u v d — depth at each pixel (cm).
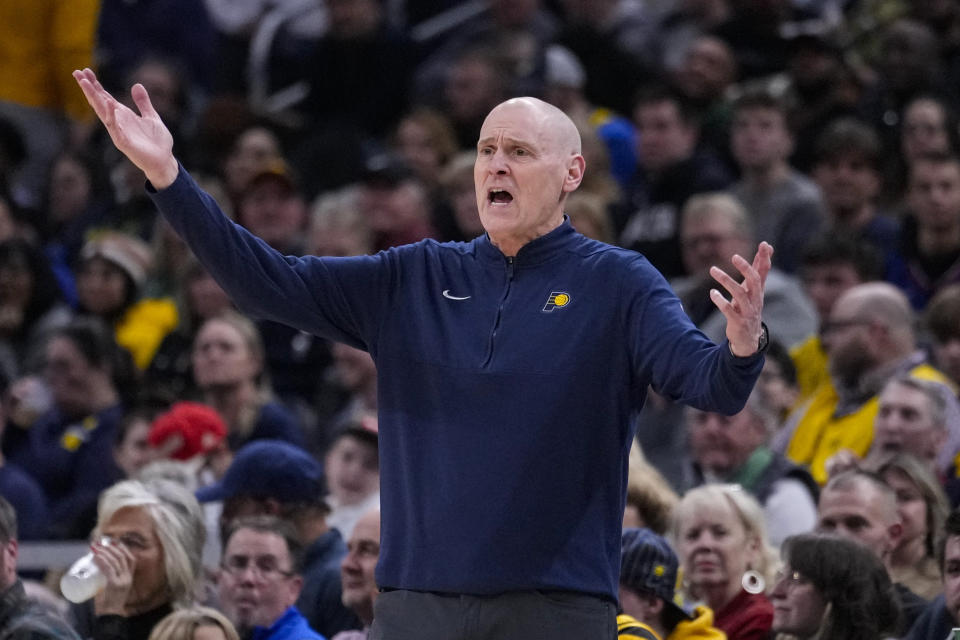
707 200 3569
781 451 3005
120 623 2134
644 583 2131
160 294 4031
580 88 4866
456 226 4097
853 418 2947
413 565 1514
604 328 1527
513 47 4738
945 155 3584
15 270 3897
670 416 3194
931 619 2117
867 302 2978
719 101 4538
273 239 4153
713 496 2327
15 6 4769
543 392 1509
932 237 3550
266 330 3806
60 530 3128
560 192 1581
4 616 1967
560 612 1487
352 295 1593
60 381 3412
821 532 2177
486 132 1576
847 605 2059
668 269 3944
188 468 2794
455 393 1529
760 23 4769
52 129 4831
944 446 2656
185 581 2188
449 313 1568
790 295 3400
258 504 2531
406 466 1537
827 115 4353
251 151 4544
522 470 1495
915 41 4275
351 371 3456
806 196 3941
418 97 4972
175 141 4741
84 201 4603
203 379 3300
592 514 1512
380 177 4028
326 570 2497
